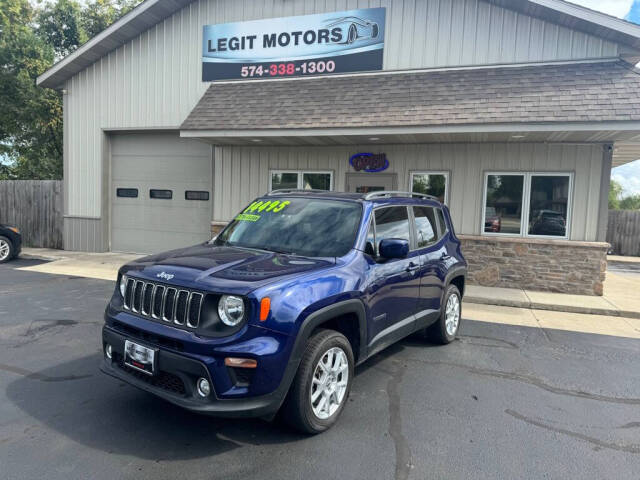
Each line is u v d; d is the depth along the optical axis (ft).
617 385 15.44
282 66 36.40
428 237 17.75
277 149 36.22
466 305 27.20
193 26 38.63
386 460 10.40
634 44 29.01
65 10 71.61
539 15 30.50
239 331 9.90
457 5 32.30
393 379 15.29
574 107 26.21
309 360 10.80
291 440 11.11
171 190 41.57
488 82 30.07
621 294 30.01
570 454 10.95
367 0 34.17
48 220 45.83
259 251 13.34
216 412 9.71
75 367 15.35
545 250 30.37
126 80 40.98
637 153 36.88
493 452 10.92
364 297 12.64
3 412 12.08
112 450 10.41
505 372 16.30
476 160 31.71
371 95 31.60
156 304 11.09
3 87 60.13
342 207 14.61
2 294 26.27
